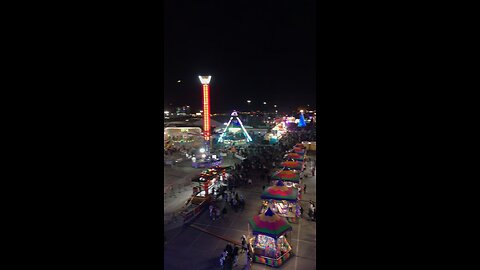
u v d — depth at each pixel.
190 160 33.47
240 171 26.42
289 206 16.44
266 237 11.91
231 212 17.00
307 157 34.00
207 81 38.31
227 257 11.09
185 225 15.20
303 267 11.16
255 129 60.34
